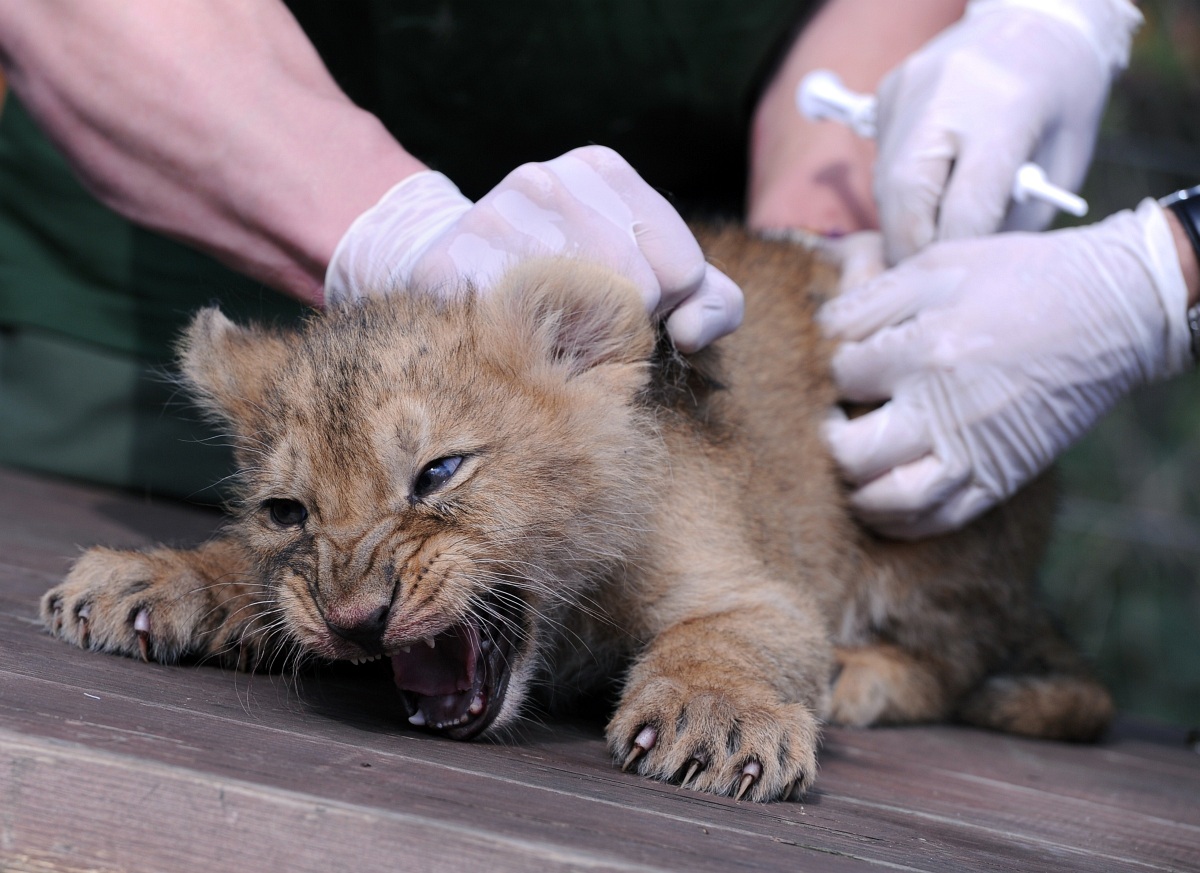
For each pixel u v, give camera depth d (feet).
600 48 5.33
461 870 4.00
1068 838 4.38
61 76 4.72
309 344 4.56
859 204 5.44
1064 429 4.97
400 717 4.43
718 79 5.41
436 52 5.30
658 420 4.67
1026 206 5.17
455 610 4.43
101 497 5.52
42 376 5.57
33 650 4.39
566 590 4.61
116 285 5.55
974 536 5.13
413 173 4.68
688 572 4.67
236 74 4.69
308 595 4.42
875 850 4.17
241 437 4.61
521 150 5.45
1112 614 8.55
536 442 4.52
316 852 4.00
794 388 4.94
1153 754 5.14
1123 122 9.43
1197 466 8.98
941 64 5.09
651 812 4.17
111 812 4.02
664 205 4.59
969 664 5.18
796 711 4.40
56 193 5.52
